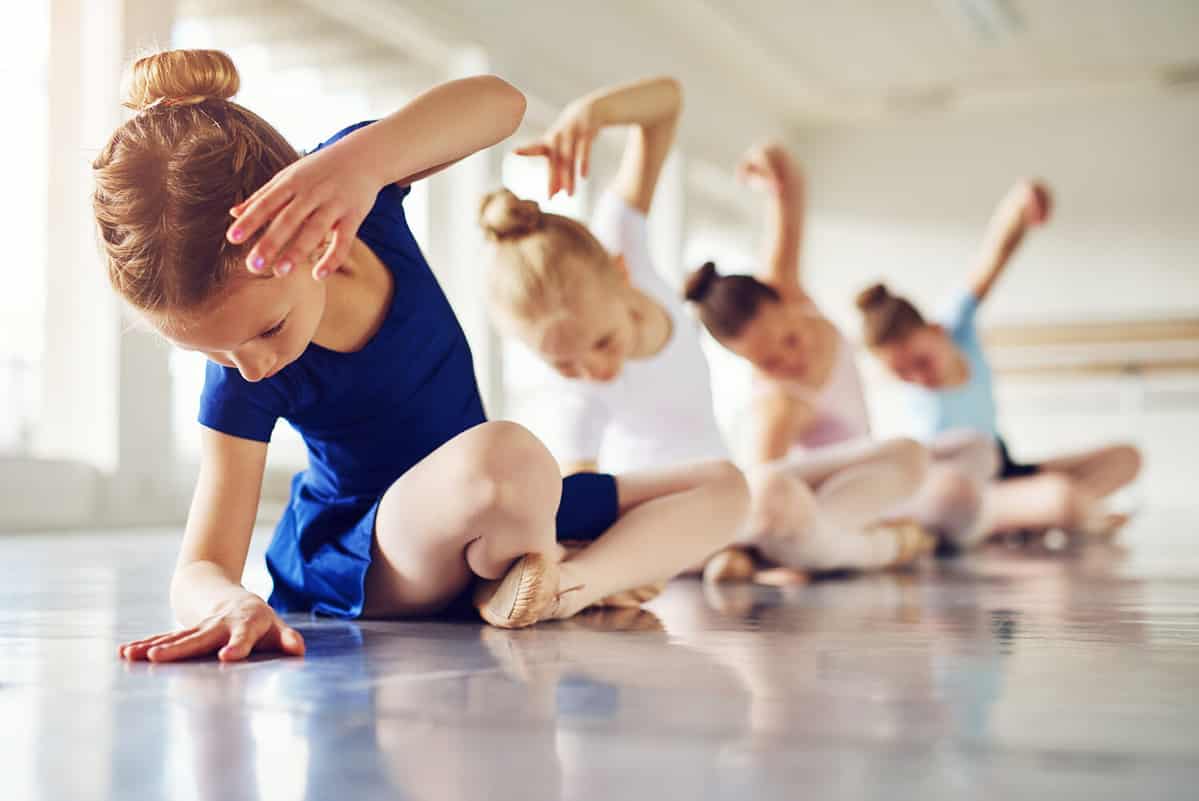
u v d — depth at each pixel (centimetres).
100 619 129
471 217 516
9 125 397
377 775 52
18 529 369
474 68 531
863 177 879
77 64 407
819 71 794
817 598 152
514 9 555
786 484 185
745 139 812
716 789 49
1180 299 805
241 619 95
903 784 50
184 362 443
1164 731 62
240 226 83
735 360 813
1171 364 786
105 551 274
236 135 90
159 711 69
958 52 759
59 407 403
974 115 854
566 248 164
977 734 61
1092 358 800
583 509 131
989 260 351
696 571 196
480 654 94
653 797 48
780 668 85
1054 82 812
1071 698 72
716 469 139
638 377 188
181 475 454
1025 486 346
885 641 103
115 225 88
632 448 195
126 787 51
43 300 402
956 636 107
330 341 115
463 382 130
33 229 401
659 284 197
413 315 121
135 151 88
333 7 481
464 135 107
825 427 242
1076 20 707
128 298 88
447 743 59
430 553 115
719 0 671
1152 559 247
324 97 564
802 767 53
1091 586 172
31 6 400
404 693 74
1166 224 810
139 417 408
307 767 54
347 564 121
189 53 96
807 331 240
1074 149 830
